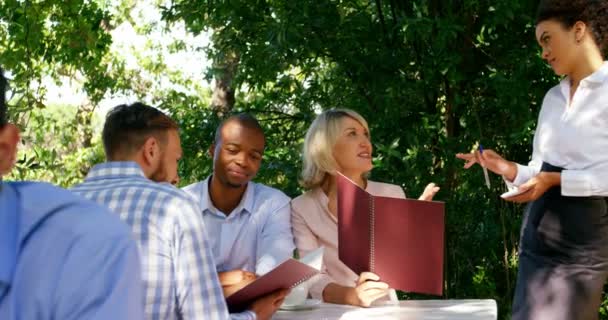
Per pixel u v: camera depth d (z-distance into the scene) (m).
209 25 6.76
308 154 3.68
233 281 3.21
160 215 2.42
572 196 3.09
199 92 15.03
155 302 2.39
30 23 6.55
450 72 5.42
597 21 3.04
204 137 6.58
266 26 6.00
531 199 3.10
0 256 1.08
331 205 3.65
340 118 3.65
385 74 5.64
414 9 5.80
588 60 3.07
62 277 1.10
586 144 3.05
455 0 5.70
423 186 5.63
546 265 3.18
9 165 1.19
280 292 2.87
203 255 2.45
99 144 13.89
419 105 5.88
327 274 3.53
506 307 5.85
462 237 6.00
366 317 3.00
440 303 3.29
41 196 1.16
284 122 6.79
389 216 3.07
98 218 1.15
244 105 6.89
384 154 5.45
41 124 10.53
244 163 3.52
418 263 3.04
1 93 1.16
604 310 5.89
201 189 3.64
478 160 3.33
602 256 3.09
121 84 12.91
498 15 5.28
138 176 2.53
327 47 5.71
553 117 3.19
